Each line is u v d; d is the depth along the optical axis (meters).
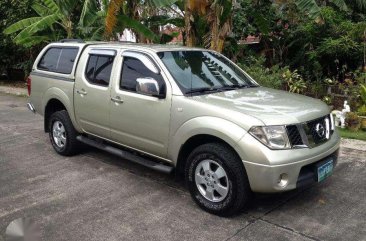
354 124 7.65
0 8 14.93
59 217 4.29
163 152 4.75
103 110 5.43
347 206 4.47
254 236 3.84
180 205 4.55
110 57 5.47
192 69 5.00
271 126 3.88
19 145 7.16
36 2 12.92
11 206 4.57
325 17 10.77
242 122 3.95
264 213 4.32
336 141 4.55
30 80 6.94
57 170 5.78
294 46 12.09
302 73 11.00
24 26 12.27
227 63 5.65
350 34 10.24
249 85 5.31
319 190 4.91
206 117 4.21
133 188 5.07
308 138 4.08
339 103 9.01
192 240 3.79
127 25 9.57
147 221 4.18
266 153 3.81
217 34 9.02
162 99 4.63
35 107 6.89
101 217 4.28
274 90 5.20
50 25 12.09
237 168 4.00
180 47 5.43
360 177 5.33
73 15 12.54
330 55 10.76
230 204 4.10
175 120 4.49
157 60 4.86
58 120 6.39
